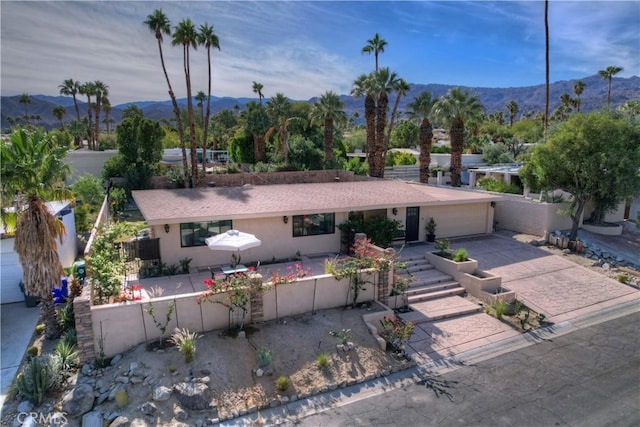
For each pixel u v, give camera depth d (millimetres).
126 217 31625
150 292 16422
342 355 13133
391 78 40438
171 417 10406
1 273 16641
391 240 22750
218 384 11383
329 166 48000
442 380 12617
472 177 42562
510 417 10938
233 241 17047
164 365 11750
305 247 22016
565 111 95688
